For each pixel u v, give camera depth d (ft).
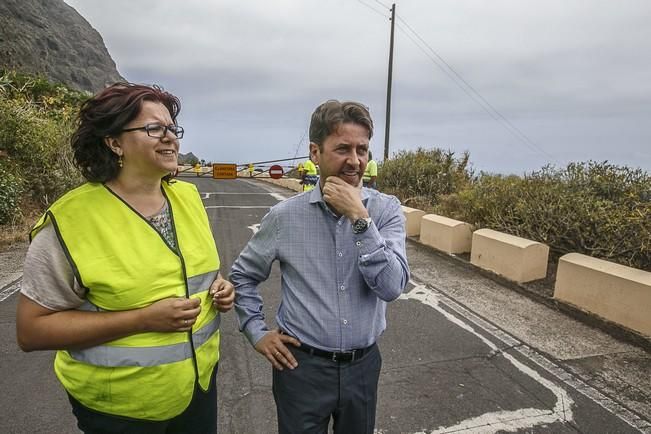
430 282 17.78
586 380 10.23
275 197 48.55
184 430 5.16
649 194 17.99
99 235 4.18
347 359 5.37
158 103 4.55
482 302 15.44
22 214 26.16
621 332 12.46
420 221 26.94
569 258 14.56
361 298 5.33
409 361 11.04
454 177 37.42
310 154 5.34
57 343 4.12
